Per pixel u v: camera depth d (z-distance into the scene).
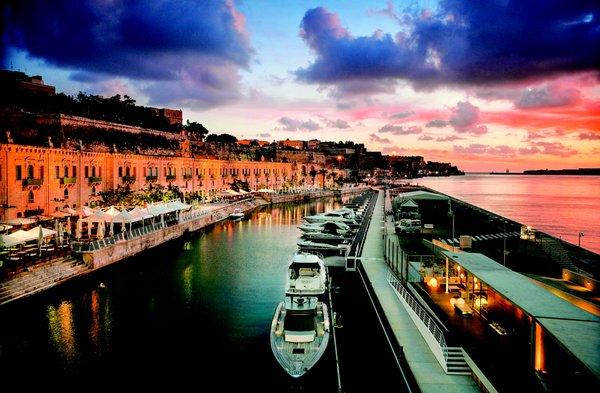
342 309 35.47
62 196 56.56
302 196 146.88
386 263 47.75
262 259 54.97
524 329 21.25
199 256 56.44
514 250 50.94
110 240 47.16
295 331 26.59
